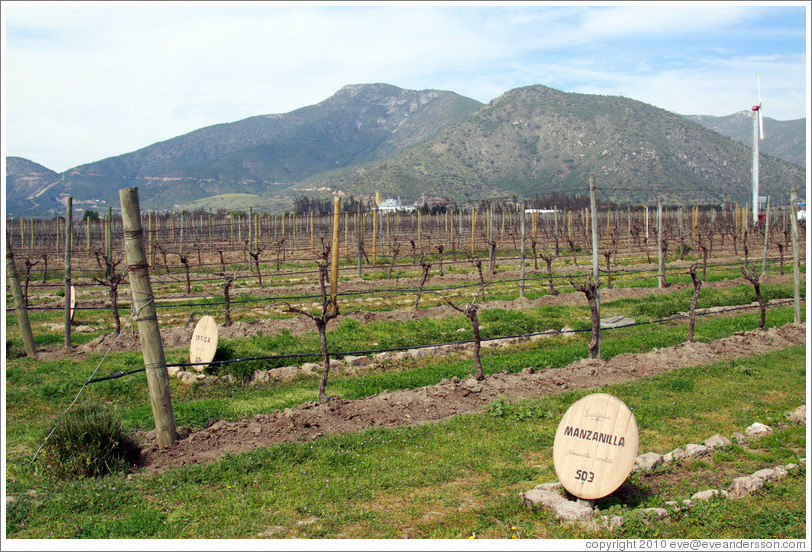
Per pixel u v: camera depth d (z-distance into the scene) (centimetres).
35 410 1245
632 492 827
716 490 823
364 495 834
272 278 3456
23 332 1689
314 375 1491
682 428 1095
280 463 927
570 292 2655
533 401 1216
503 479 880
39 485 862
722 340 1712
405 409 1180
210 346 1462
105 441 928
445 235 6744
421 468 916
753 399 1252
